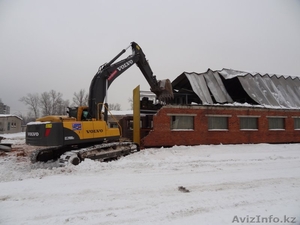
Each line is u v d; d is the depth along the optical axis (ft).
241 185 21.75
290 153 43.57
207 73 67.10
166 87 49.90
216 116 53.98
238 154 42.19
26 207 16.47
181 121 51.44
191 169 28.43
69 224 14.03
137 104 50.29
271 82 71.36
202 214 15.46
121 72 40.06
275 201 17.85
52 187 20.72
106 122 37.40
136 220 14.56
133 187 20.84
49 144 28.78
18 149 54.54
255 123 58.13
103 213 15.53
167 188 20.63
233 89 72.54
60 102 222.07
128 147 38.68
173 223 14.16
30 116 251.80
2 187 20.68
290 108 62.18
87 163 28.73
